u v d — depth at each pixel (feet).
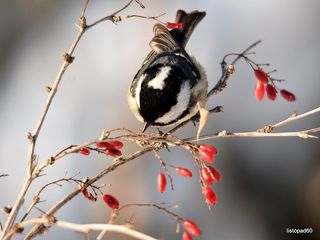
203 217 36.81
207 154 19.19
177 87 24.21
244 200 37.86
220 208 37.40
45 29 48.21
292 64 43.80
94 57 45.80
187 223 17.11
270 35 45.55
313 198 37.58
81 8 48.98
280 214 37.52
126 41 46.21
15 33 47.65
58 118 42.50
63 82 44.37
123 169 37.68
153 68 24.84
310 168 38.52
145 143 19.42
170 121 24.76
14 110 43.80
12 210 17.60
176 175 37.78
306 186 38.06
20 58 46.93
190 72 25.63
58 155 18.16
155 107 23.97
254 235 36.73
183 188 37.40
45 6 48.80
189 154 38.11
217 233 36.58
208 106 40.75
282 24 45.98
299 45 44.80
